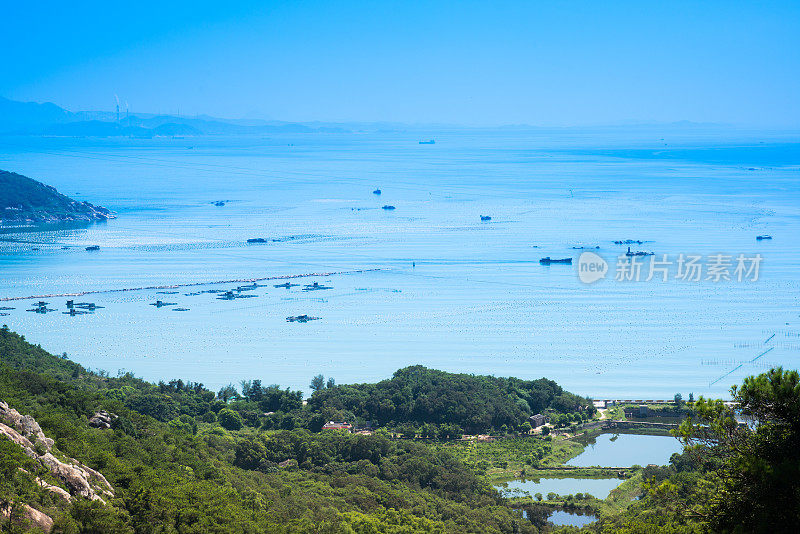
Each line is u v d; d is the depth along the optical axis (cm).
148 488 15688
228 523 15450
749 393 9356
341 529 17188
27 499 12650
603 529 17438
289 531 16638
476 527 19700
